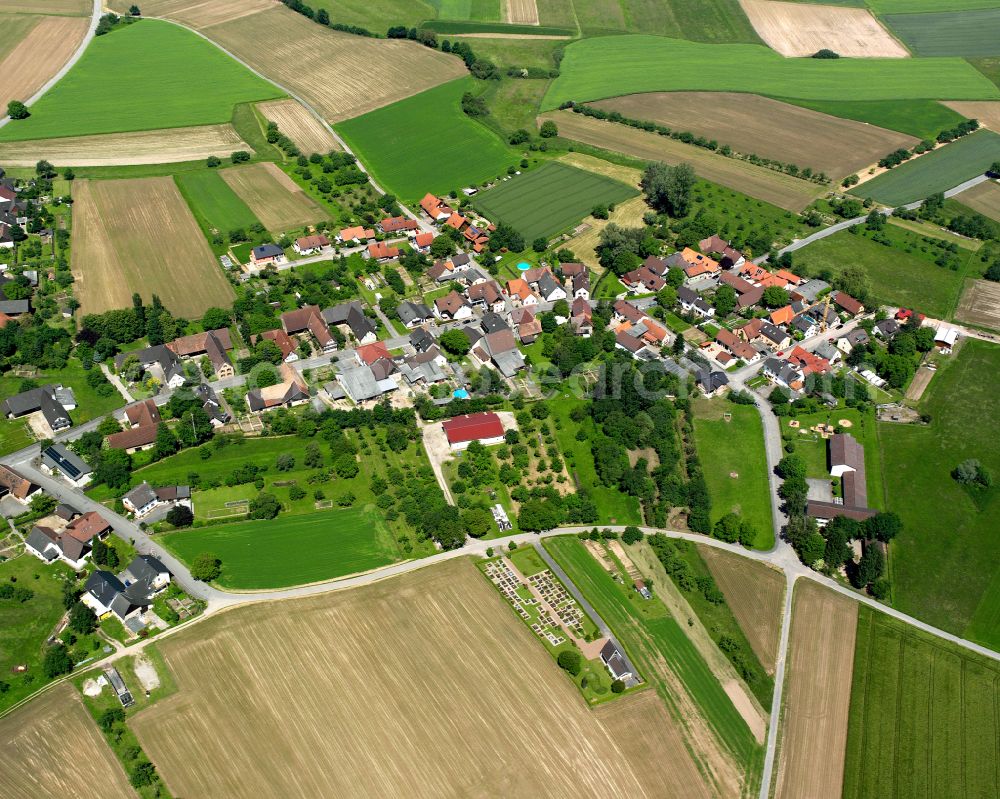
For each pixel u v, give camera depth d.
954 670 134.38
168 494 158.25
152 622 137.25
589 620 139.62
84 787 115.12
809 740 124.50
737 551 153.88
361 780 116.38
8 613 137.88
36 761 118.12
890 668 134.38
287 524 155.00
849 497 162.62
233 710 124.56
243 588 143.00
